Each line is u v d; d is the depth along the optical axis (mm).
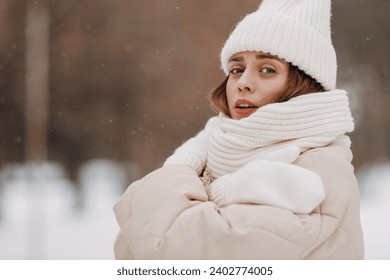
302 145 2205
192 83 29703
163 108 29828
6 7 28453
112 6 29953
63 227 16562
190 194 2119
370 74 31250
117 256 2449
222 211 2047
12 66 28312
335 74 2428
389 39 31391
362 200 18859
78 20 29531
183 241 1993
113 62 29891
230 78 2414
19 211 18953
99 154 29594
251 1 29422
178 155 2449
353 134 30172
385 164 30000
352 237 2111
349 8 31422
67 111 29312
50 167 28875
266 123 2219
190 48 29812
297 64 2303
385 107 31172
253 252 1969
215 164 2320
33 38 24250
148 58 30031
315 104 2227
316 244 2031
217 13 29766
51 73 29047
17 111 28188
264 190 2045
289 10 2342
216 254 1978
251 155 2242
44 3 27047
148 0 30141
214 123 2543
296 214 2049
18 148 28094
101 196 22000
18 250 14234
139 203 2139
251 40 2303
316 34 2342
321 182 2057
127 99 29922
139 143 29625
